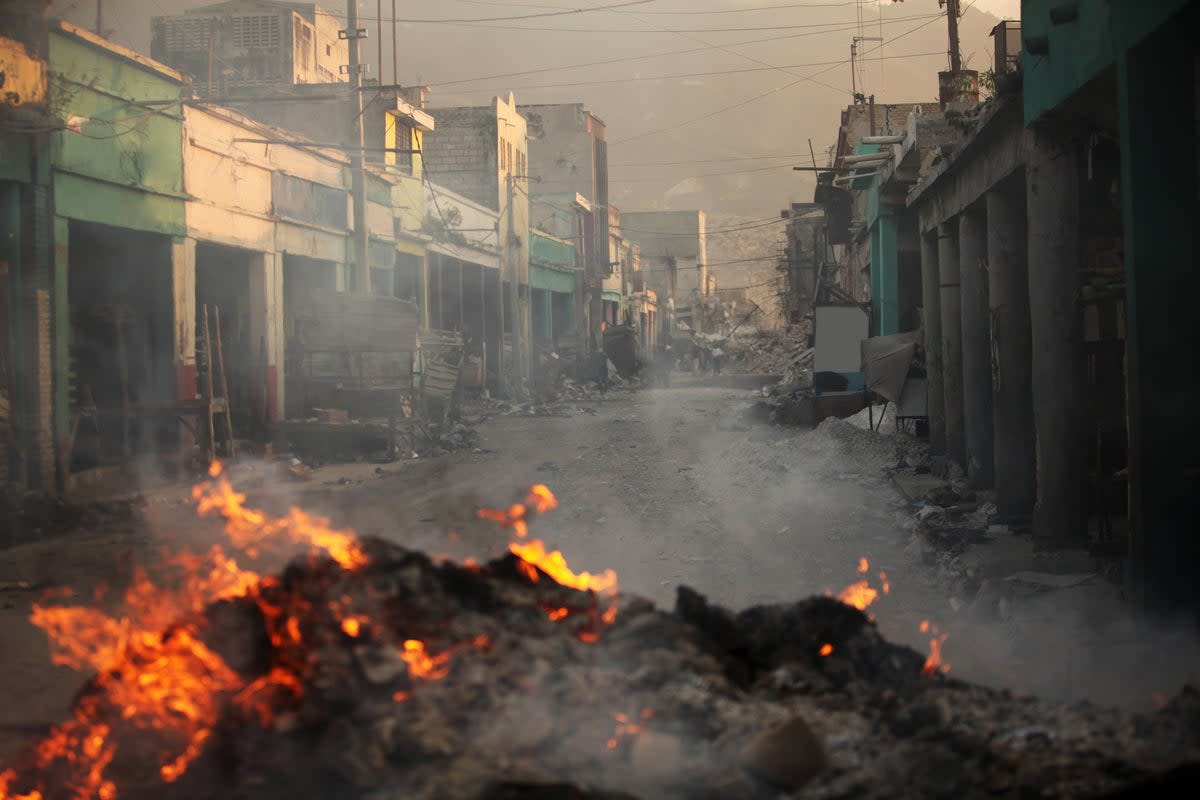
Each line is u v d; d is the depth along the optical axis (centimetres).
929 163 1705
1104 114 934
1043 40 924
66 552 1170
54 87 1499
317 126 3139
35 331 1470
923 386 2075
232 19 3878
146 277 1838
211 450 1842
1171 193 720
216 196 2008
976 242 1471
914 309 2555
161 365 1845
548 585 496
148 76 1766
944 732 402
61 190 1527
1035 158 998
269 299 2238
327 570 450
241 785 381
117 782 426
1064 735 410
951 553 1029
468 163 4216
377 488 1692
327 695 390
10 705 623
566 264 5350
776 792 368
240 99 1814
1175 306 718
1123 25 729
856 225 3344
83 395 1636
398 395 2323
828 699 441
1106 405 1082
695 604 494
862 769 378
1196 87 730
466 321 4134
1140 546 725
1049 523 1008
